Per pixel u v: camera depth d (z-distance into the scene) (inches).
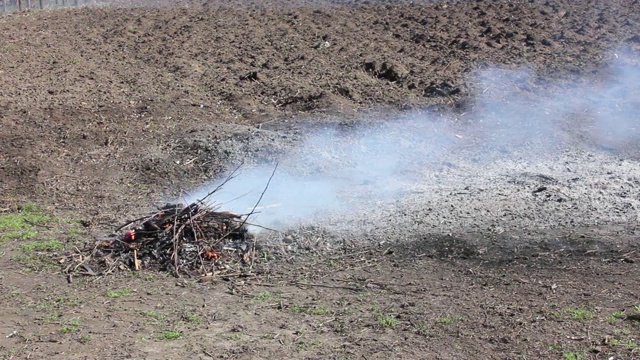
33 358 256.5
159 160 448.1
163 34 700.7
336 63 596.7
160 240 337.4
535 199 382.0
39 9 870.4
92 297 302.5
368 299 294.7
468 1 735.1
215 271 323.0
